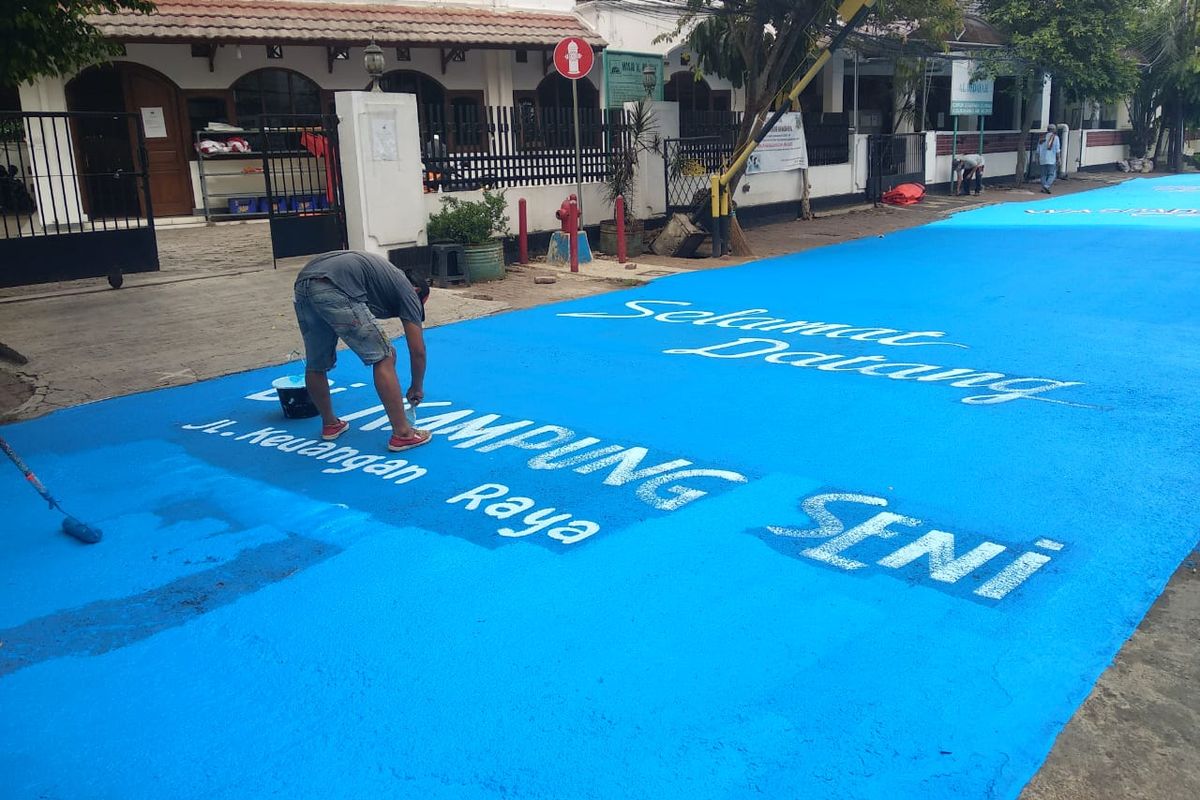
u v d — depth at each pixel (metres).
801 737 3.05
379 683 3.44
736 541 4.48
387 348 5.82
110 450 6.18
